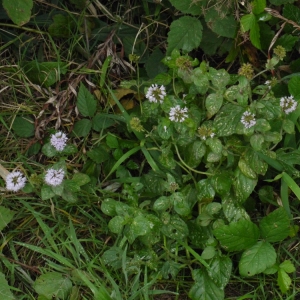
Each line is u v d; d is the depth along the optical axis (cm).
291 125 46
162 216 47
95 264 49
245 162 46
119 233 47
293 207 51
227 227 45
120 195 51
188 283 49
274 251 45
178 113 45
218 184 47
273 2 50
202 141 47
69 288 47
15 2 52
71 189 48
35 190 50
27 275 48
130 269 46
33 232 51
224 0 49
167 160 48
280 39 53
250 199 51
